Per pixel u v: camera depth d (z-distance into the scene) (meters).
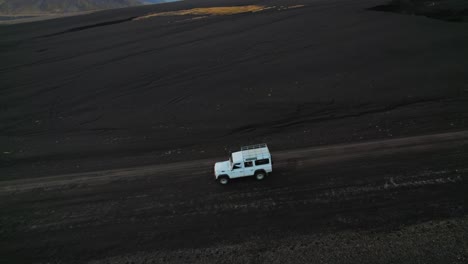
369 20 41.09
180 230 11.31
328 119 19.38
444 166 12.80
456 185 11.52
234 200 12.59
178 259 10.05
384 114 18.81
